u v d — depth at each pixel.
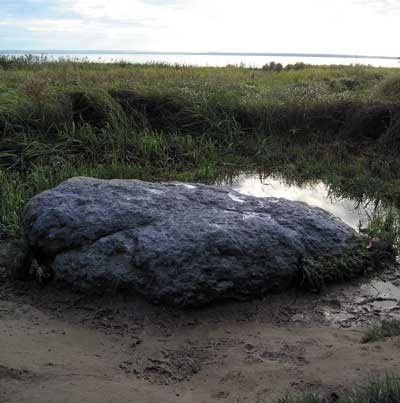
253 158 10.13
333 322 4.85
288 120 11.18
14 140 9.44
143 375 3.82
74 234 5.40
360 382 3.27
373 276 5.77
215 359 4.07
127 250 5.17
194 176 9.12
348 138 10.80
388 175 9.12
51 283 5.40
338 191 8.65
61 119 10.19
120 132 9.94
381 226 6.75
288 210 6.04
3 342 4.02
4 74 14.33
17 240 5.90
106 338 4.45
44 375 3.53
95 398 3.27
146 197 5.92
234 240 5.22
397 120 10.36
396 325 4.48
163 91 11.47
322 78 16.19
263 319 4.90
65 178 8.16
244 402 3.27
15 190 7.68
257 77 16.69
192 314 4.89
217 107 11.32
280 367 3.80
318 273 5.40
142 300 5.00
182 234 5.21
